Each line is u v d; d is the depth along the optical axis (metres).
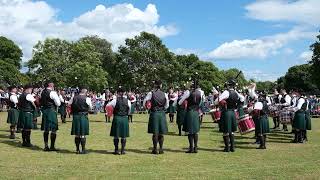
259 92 13.12
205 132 15.27
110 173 7.72
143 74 58.31
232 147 10.61
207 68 84.81
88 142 12.03
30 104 10.97
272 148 11.33
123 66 59.47
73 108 9.94
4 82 54.44
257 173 7.80
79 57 57.50
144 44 59.94
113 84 64.38
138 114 26.62
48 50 55.94
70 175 7.51
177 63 59.84
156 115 10.14
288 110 14.86
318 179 7.32
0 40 64.94
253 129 11.47
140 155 9.88
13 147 10.76
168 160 9.23
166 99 10.28
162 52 59.19
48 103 10.27
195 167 8.41
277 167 8.42
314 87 78.69
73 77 54.88
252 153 10.36
